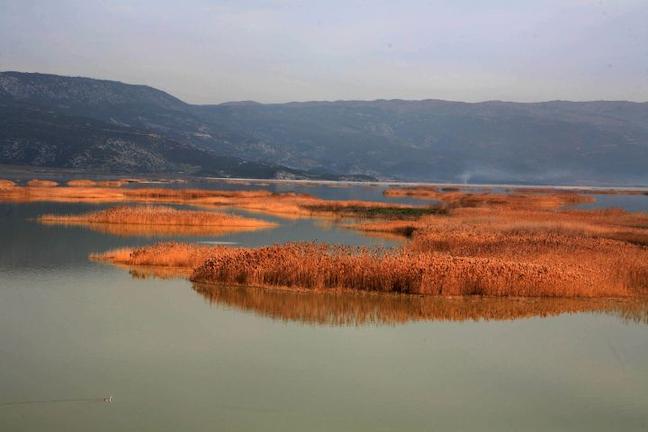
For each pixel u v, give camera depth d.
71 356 20.28
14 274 32.19
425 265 30.14
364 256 32.25
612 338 23.62
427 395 18.14
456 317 26.08
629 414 17.12
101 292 28.45
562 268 31.36
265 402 17.36
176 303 26.77
